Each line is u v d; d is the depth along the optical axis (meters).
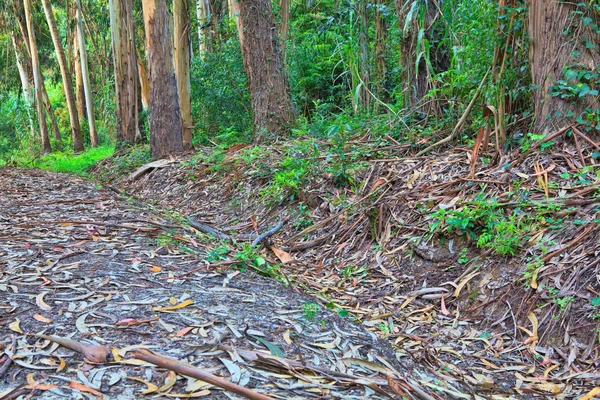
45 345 2.00
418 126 5.94
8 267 2.95
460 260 3.62
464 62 5.16
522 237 3.44
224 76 11.06
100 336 2.12
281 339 2.36
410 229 4.14
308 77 11.85
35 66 22.73
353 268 4.10
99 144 23.41
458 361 2.73
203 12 15.08
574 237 3.27
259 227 5.42
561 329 2.87
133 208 5.56
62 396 1.66
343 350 2.40
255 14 8.45
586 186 3.61
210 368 1.95
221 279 3.17
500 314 3.14
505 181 4.04
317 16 13.05
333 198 5.20
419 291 3.57
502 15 4.39
